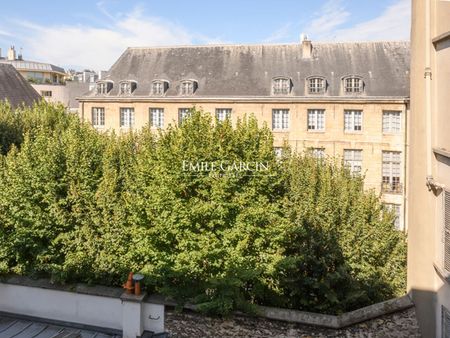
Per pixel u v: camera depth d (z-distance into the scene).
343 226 11.30
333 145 27.75
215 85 29.58
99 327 8.81
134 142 16.95
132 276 8.47
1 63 34.00
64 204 9.94
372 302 10.94
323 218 11.15
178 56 31.78
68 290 8.98
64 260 9.83
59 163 10.27
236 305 8.45
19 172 10.19
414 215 7.20
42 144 10.80
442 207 6.25
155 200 9.74
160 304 8.38
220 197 9.69
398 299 7.70
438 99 6.30
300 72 28.89
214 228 10.00
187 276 9.13
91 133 14.78
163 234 9.59
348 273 10.73
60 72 68.81
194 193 10.22
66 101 52.19
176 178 9.94
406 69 27.58
